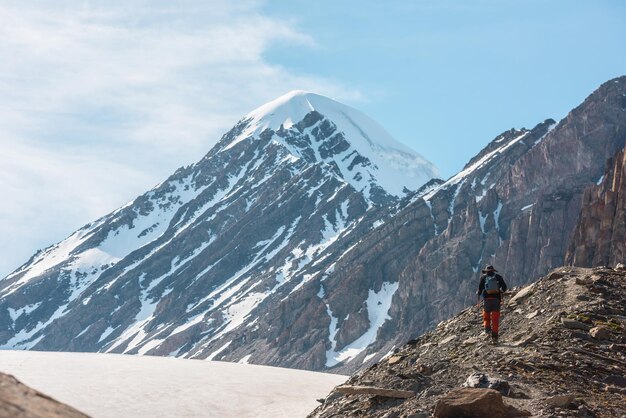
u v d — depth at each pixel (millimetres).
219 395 47812
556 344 20406
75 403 44219
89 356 69875
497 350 20703
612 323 21688
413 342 25484
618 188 144125
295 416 40875
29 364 60938
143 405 44281
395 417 17359
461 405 14961
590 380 17938
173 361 68312
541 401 16078
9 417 4902
